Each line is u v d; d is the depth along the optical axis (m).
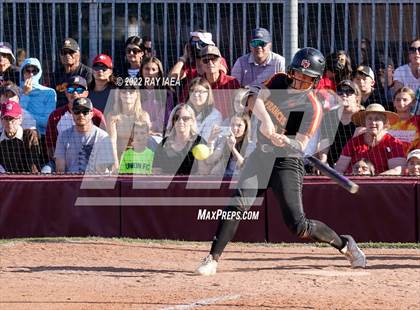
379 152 25.09
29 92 26.83
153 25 26.56
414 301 15.59
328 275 18.80
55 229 25.17
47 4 26.80
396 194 24.66
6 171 25.78
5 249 22.66
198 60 25.73
